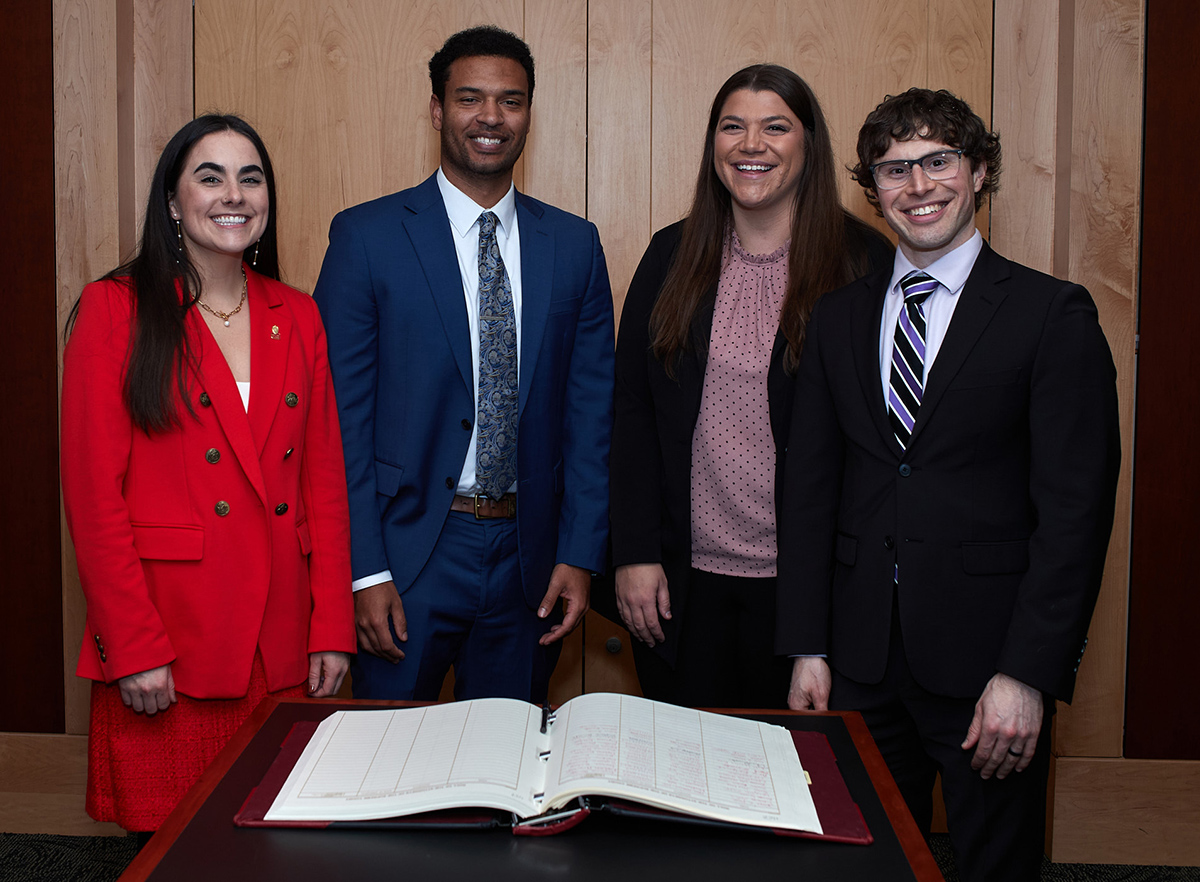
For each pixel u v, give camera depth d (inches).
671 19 93.1
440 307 72.2
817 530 64.6
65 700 93.4
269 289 66.4
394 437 72.9
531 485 75.4
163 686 58.4
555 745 41.3
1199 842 92.0
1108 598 90.9
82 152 89.3
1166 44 87.0
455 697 79.1
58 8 87.9
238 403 60.7
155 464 59.6
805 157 72.8
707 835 37.0
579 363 78.8
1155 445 89.9
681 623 76.7
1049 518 56.4
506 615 76.2
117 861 89.0
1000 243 92.7
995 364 58.2
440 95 74.4
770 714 47.8
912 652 58.9
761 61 93.1
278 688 62.4
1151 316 89.1
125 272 61.8
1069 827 92.4
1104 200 88.3
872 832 37.4
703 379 74.1
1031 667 54.9
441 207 74.2
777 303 73.4
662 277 78.3
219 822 37.4
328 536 66.6
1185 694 91.3
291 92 94.0
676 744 41.3
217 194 60.2
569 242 77.4
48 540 92.4
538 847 36.1
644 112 94.0
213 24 93.3
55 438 91.6
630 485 76.8
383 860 35.0
